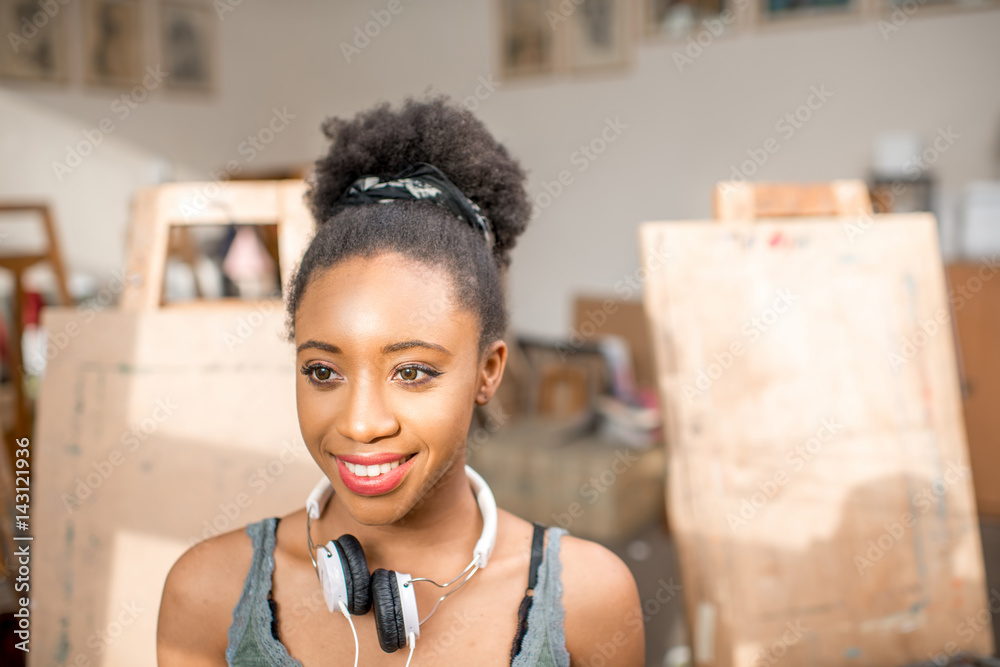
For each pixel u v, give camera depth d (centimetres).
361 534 77
